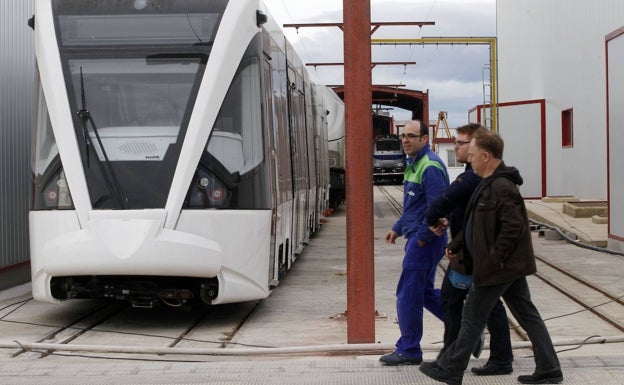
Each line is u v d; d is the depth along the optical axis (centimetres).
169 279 912
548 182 2867
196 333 891
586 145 2431
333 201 2998
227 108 907
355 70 750
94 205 872
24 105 1309
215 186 884
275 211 990
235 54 920
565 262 1426
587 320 932
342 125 2908
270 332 891
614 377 616
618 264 1392
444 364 569
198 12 923
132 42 914
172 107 895
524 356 734
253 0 965
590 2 2375
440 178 641
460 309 612
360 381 627
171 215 860
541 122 2878
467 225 576
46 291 896
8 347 797
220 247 874
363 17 750
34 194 911
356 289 761
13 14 1270
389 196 3859
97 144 888
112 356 770
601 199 2283
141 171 877
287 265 1170
